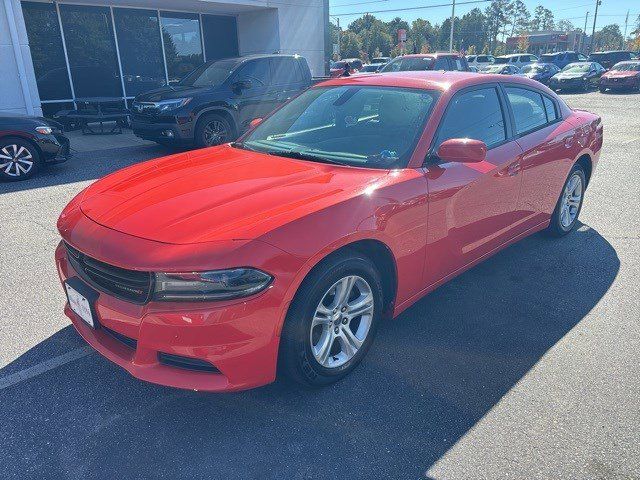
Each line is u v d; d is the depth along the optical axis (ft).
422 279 10.42
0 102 36.37
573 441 7.82
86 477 7.22
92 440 7.90
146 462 7.48
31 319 11.44
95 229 8.23
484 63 118.73
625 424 8.17
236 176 9.60
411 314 11.69
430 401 8.77
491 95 12.30
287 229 7.72
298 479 7.18
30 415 8.43
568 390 9.02
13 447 7.75
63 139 26.04
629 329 11.01
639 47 256.52
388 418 8.36
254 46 53.57
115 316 7.73
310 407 8.61
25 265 14.34
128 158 29.99
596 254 15.14
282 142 11.76
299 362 8.34
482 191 11.27
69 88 43.86
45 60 42.19
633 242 16.07
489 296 12.54
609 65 114.62
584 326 11.15
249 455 7.60
